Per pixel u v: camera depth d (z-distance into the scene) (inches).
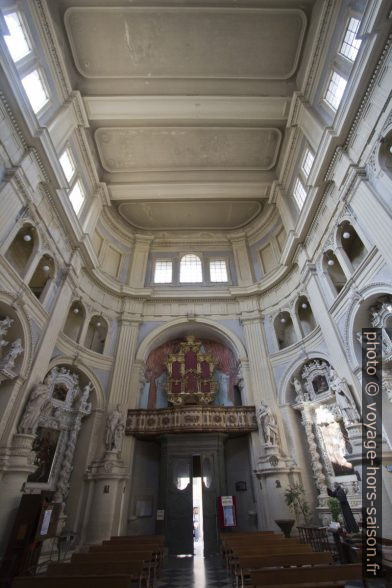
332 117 417.7
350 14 376.8
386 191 317.1
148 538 319.0
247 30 438.3
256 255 692.7
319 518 409.1
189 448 500.1
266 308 602.5
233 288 639.1
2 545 285.3
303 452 463.8
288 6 416.5
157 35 439.2
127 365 541.3
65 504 415.5
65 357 462.9
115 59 461.7
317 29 421.4
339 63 405.4
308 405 471.8
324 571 149.2
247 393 531.5
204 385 588.1
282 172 583.8
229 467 532.4
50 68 418.6
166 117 510.3
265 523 432.1
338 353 399.5
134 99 485.1
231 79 489.1
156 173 611.5
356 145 355.6
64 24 420.2
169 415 498.6
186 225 733.3
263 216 696.4
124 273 661.9
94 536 395.5
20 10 356.8
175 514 458.0
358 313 372.8
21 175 337.7
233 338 593.0
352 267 393.4
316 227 464.4
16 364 351.9
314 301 467.2
